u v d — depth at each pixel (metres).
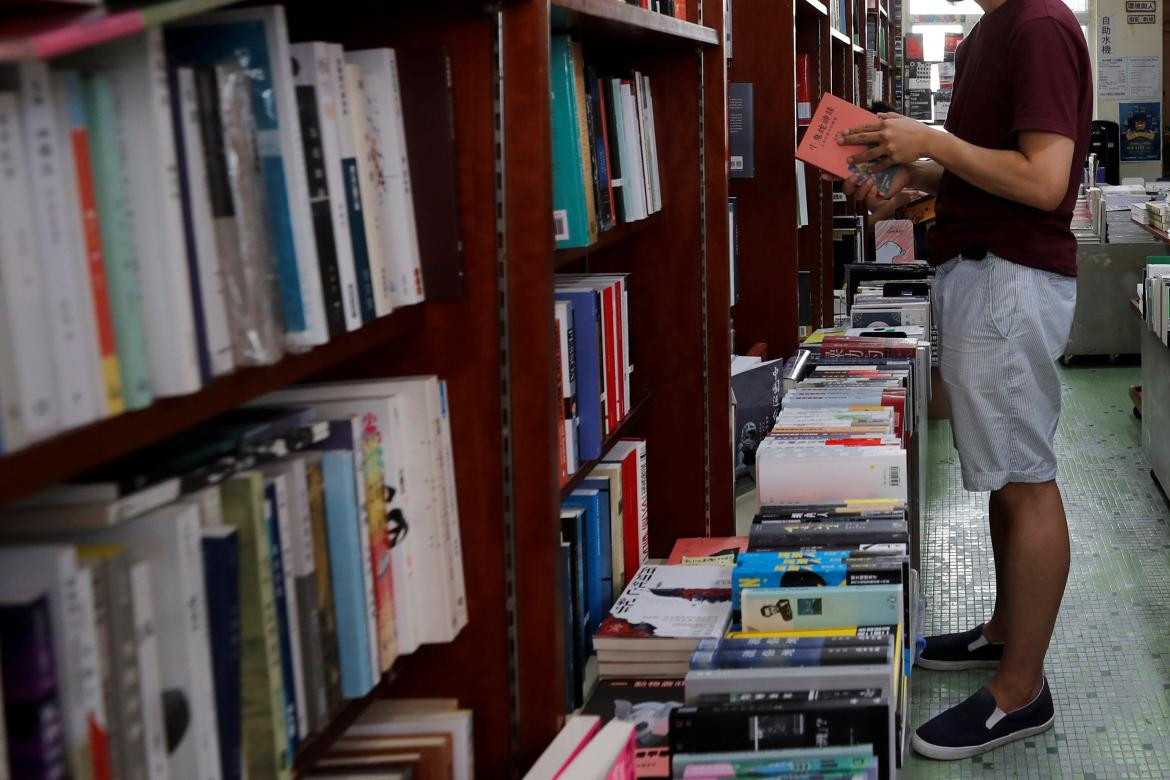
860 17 6.94
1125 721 3.16
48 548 0.87
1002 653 3.44
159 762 1.01
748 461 3.60
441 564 1.55
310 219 1.24
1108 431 6.21
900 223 6.69
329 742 1.32
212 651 1.09
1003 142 2.87
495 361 1.63
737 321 4.54
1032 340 2.83
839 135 2.95
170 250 0.98
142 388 0.96
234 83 1.12
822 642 1.91
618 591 2.57
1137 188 7.88
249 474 1.16
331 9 1.55
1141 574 4.21
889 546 2.27
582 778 1.45
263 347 1.14
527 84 1.58
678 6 2.75
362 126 1.41
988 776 2.93
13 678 0.84
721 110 2.91
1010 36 2.77
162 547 1.01
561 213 2.06
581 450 2.30
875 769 1.64
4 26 0.80
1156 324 4.95
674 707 2.05
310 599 1.28
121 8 0.86
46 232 0.85
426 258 1.59
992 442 2.90
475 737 1.70
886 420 2.92
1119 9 13.83
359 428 1.38
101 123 0.93
